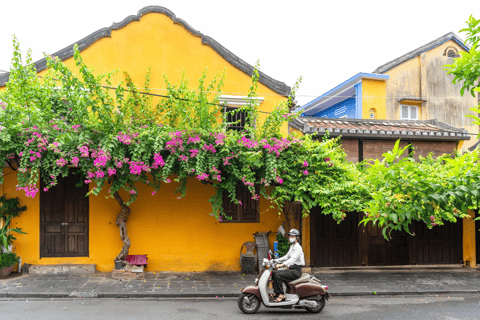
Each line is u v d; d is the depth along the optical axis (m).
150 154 7.94
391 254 10.80
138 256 9.58
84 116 7.92
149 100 9.65
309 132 10.48
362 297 8.21
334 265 10.50
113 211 9.75
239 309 7.05
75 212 9.64
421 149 11.32
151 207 9.93
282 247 9.83
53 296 7.52
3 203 9.04
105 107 8.01
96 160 7.45
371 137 10.91
